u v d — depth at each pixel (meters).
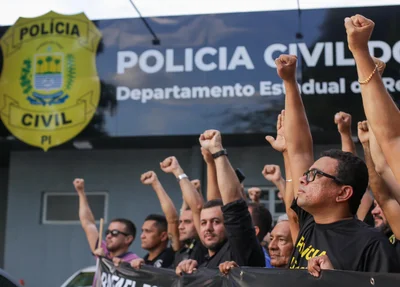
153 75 10.20
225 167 4.16
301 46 9.80
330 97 9.63
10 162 11.63
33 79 10.45
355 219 3.16
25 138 10.34
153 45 10.26
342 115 3.85
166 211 6.06
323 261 2.90
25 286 11.30
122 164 11.36
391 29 9.53
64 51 10.44
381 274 2.75
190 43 10.16
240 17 10.07
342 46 9.70
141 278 4.45
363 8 9.68
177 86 10.12
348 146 3.85
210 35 10.12
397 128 2.71
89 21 10.44
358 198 3.17
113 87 10.27
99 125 10.23
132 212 11.20
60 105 10.34
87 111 10.27
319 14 9.84
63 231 11.36
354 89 9.59
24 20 10.59
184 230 5.55
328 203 3.14
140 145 11.04
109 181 11.35
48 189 11.47
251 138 10.38
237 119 9.88
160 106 10.14
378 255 2.89
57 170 11.52
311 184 3.16
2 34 10.62
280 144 4.04
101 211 11.35
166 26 10.26
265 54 9.91
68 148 11.36
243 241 4.03
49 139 10.29
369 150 3.44
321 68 9.70
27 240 11.41
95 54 10.38
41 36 10.51
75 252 11.29
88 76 10.34
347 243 3.00
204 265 4.66
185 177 5.49
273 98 9.84
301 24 9.88
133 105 10.20
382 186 3.34
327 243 3.06
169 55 10.20
